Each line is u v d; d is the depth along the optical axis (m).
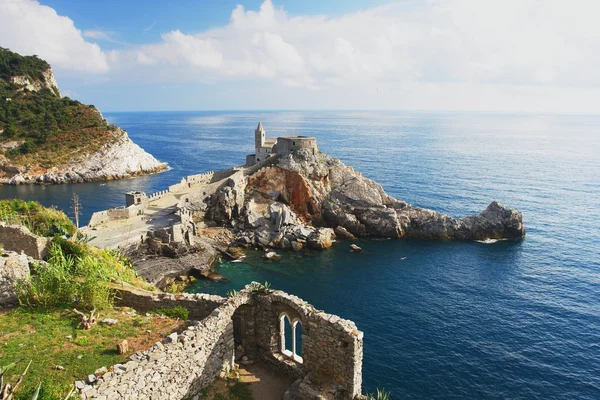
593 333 47.22
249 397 23.36
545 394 37.34
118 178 152.62
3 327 23.19
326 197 93.12
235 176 93.06
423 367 40.91
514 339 46.00
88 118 180.38
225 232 84.19
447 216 85.38
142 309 28.36
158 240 69.62
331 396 22.34
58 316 25.02
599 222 89.75
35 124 164.00
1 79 189.75
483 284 61.03
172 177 157.50
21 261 27.16
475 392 37.44
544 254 72.94
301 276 65.69
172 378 20.69
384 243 82.62
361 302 55.78
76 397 16.30
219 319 23.95
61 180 143.00
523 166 157.25
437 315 51.72
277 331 26.80
